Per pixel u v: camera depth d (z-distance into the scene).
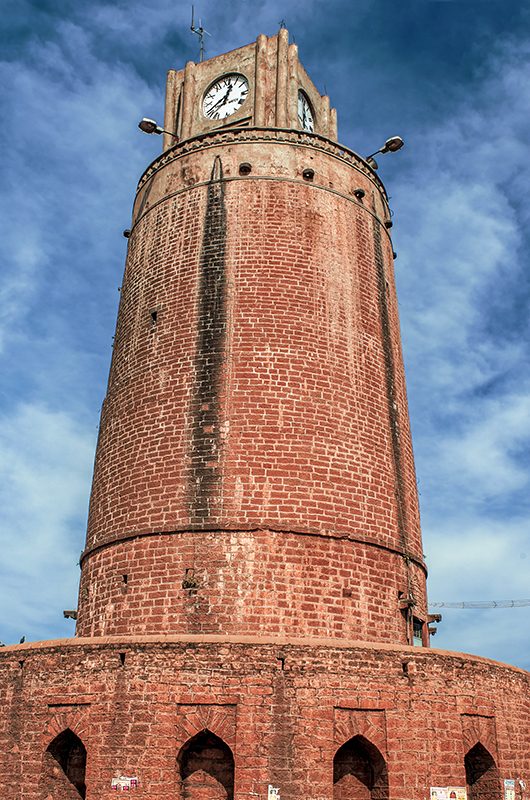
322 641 22.94
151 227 34.31
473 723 23.92
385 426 31.20
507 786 24.16
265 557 26.73
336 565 27.33
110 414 32.19
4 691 24.08
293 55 37.31
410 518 30.92
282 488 27.77
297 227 32.16
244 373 29.33
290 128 34.59
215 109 38.19
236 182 32.81
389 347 33.25
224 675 22.34
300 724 21.89
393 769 22.19
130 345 32.53
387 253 36.12
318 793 21.33
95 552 29.84
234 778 21.44
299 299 30.84
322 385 29.77
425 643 30.12
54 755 23.11
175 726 21.98
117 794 21.50
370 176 36.06
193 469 28.28
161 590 26.98
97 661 23.05
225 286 30.89
